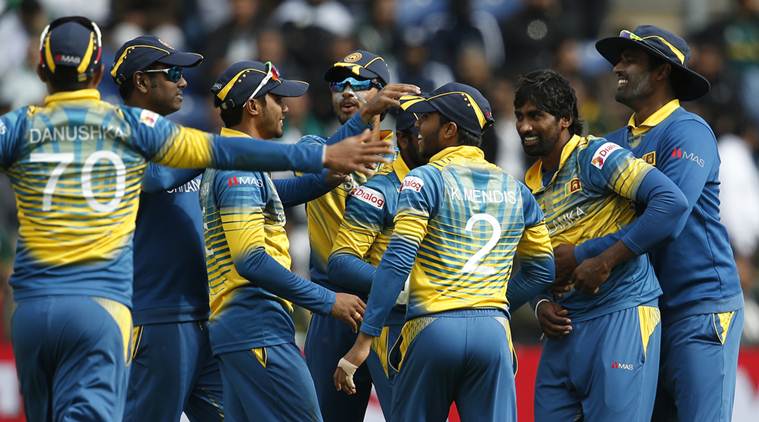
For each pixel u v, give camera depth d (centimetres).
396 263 2117
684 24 5450
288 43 4369
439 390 2161
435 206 2155
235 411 2267
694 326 2369
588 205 2320
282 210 2292
